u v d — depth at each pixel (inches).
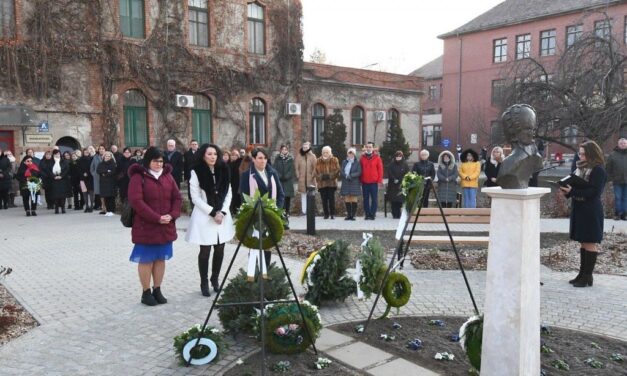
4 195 647.8
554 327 207.0
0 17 732.7
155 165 237.9
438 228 465.1
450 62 1945.1
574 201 264.7
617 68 620.1
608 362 173.5
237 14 972.6
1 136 733.9
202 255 252.8
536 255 138.9
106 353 185.5
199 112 944.9
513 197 133.6
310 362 175.9
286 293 204.5
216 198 250.4
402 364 173.0
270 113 1031.0
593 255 264.2
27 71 746.2
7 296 257.9
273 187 270.1
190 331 177.2
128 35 855.7
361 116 1251.2
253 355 182.1
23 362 177.8
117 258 345.7
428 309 231.5
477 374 162.6
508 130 139.9
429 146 2030.0
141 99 874.8
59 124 777.6
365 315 224.4
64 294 260.5
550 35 1663.4
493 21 1808.6
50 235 443.2
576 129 659.4
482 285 270.1
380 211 610.2
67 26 780.6
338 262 232.8
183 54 906.7
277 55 1035.3
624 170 491.2
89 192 610.9
